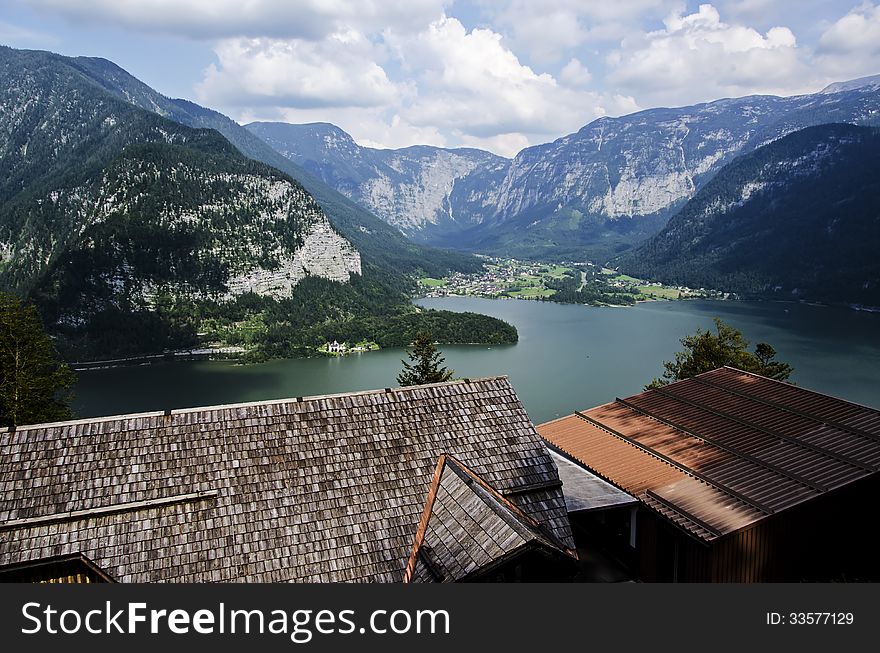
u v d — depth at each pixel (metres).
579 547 29.70
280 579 18.25
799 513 26.45
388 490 20.77
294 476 20.38
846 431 31.73
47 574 17.48
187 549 18.34
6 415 46.47
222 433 20.88
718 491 27.91
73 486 18.78
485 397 24.39
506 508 19.34
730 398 37.59
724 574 25.06
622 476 30.39
